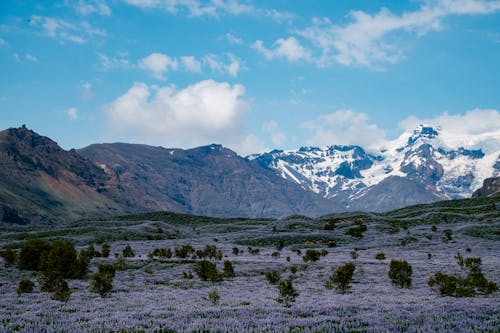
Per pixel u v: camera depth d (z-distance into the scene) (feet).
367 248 285.02
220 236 369.30
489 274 146.92
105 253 214.48
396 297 95.35
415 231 342.64
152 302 90.68
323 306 73.61
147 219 538.88
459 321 55.67
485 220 368.27
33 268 164.86
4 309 77.61
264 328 52.75
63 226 444.14
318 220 453.58
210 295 90.38
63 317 65.57
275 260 211.82
